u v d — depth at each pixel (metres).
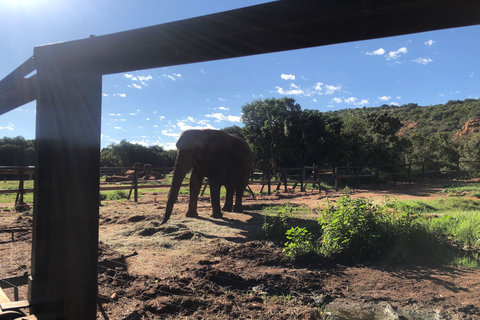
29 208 9.85
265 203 12.49
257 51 1.01
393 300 3.73
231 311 3.25
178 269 4.54
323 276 4.43
